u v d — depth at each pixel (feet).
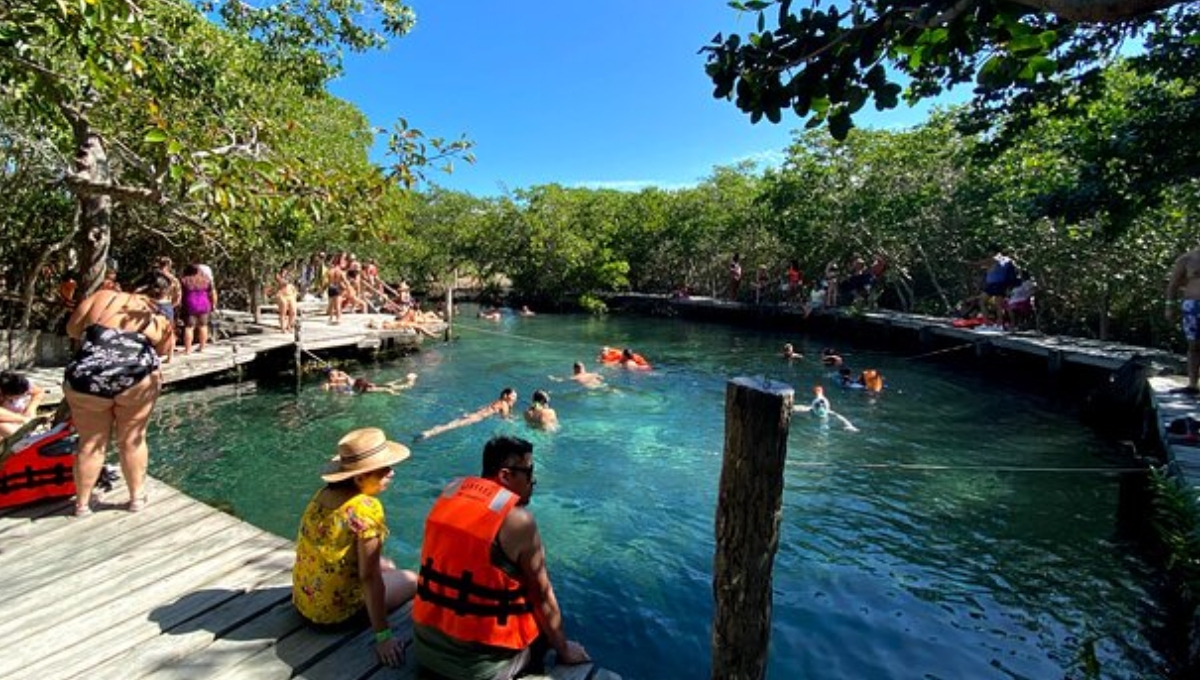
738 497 9.27
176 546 14.34
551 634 10.19
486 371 51.60
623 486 26.50
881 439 33.37
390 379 47.62
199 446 30.50
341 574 11.03
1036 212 30.73
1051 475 27.96
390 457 10.91
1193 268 28.50
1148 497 22.15
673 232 105.60
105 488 17.22
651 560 20.34
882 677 14.93
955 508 24.39
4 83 18.34
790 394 9.11
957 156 59.82
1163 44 25.03
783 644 16.06
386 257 104.42
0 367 36.91
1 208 40.47
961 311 63.00
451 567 9.66
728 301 90.94
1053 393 43.80
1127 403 34.19
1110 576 19.22
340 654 10.76
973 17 8.27
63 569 13.29
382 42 33.65
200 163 16.89
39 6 13.92
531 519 9.74
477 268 127.34
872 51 8.16
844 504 24.80
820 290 76.28
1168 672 14.88
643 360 54.95
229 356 38.86
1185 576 15.66
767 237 95.81
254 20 32.17
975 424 36.40
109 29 14.62
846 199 74.33
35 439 16.57
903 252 72.13
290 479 26.68
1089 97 22.24
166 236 47.65
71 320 15.55
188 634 11.21
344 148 64.44
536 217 111.34
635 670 15.31
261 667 10.39
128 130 28.50
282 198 18.38
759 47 8.73
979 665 15.29
